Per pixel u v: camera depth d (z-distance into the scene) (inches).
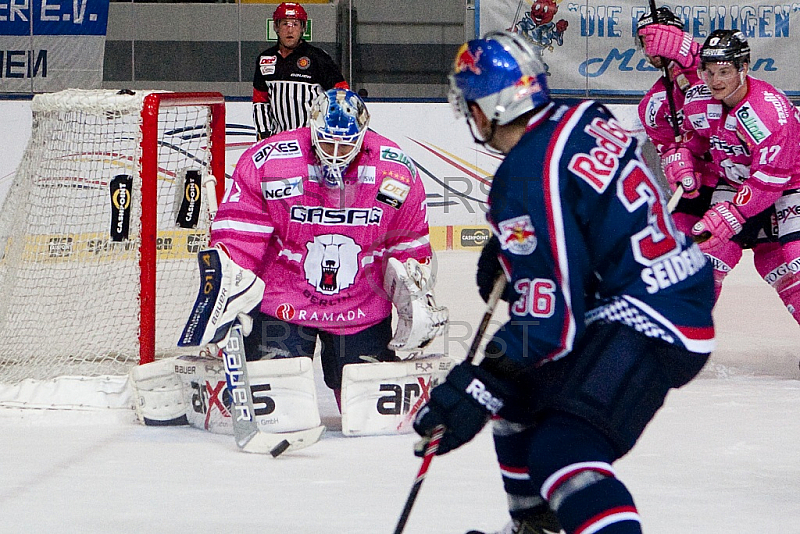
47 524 322.0
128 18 1334.9
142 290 525.0
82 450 438.3
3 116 1159.6
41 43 1258.6
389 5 1359.5
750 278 1117.7
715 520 325.7
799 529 316.5
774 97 576.4
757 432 465.4
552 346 228.4
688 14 1348.4
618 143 234.4
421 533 311.4
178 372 496.1
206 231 621.0
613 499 213.5
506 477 267.6
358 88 1368.1
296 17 799.7
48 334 655.8
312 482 380.2
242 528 316.8
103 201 650.8
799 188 596.4
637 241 230.8
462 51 248.7
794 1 1350.9
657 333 229.0
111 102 549.6
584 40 1332.4
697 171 639.1
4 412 508.7
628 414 225.1
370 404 471.2
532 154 230.1
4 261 637.3
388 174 478.0
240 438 437.7
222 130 610.9
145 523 323.0
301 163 471.8
